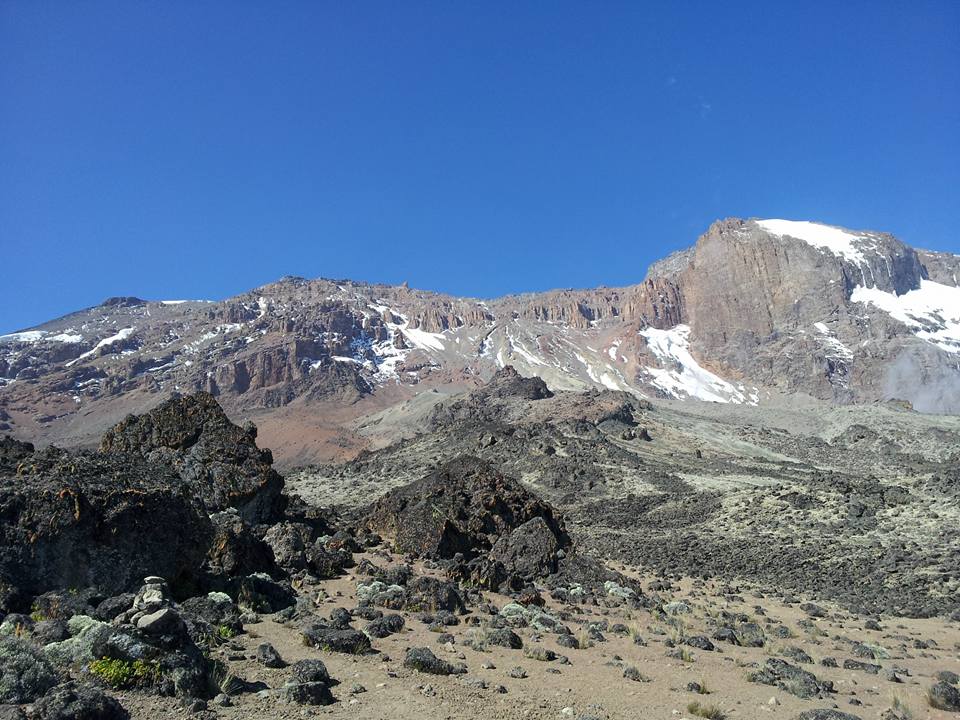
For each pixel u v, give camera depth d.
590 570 35.06
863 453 152.75
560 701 14.48
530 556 35.44
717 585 43.75
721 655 21.39
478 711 13.26
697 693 16.22
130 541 18.47
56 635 13.60
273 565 26.27
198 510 21.11
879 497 59.41
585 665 18.16
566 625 24.53
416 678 15.06
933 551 44.75
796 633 27.89
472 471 42.19
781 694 16.81
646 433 147.50
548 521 41.69
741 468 112.38
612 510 83.25
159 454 34.94
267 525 33.78
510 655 18.44
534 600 28.58
